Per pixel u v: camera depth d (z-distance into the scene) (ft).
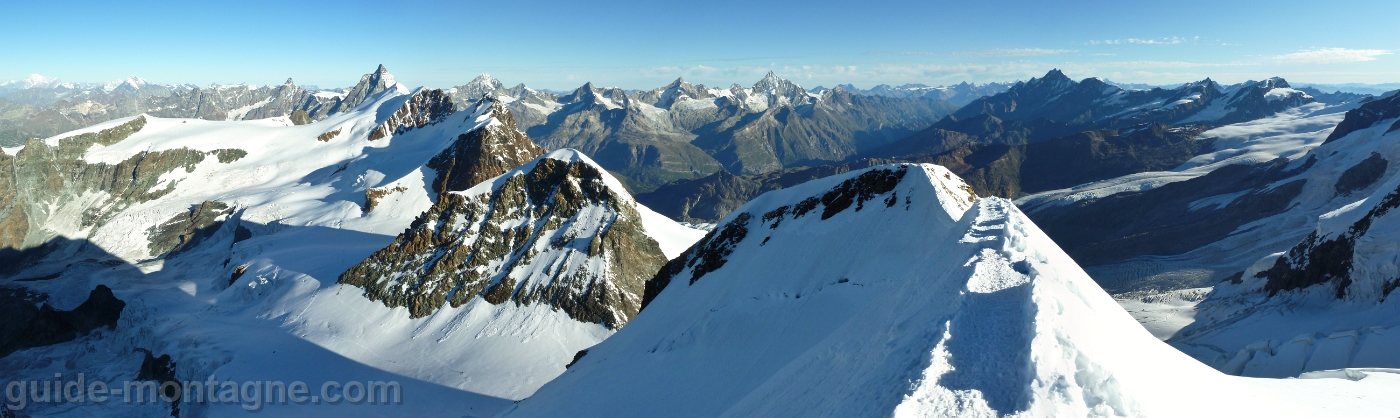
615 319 320.91
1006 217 113.50
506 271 356.79
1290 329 281.54
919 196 195.31
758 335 158.30
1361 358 183.01
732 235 257.34
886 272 164.86
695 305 212.02
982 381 61.16
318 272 401.90
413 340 323.98
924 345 69.15
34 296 431.84
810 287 183.32
